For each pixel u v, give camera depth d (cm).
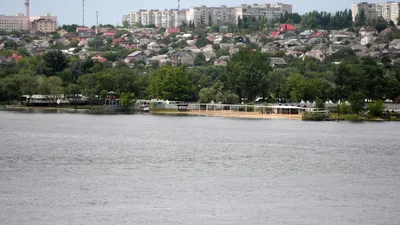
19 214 9825
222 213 9988
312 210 10219
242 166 13675
